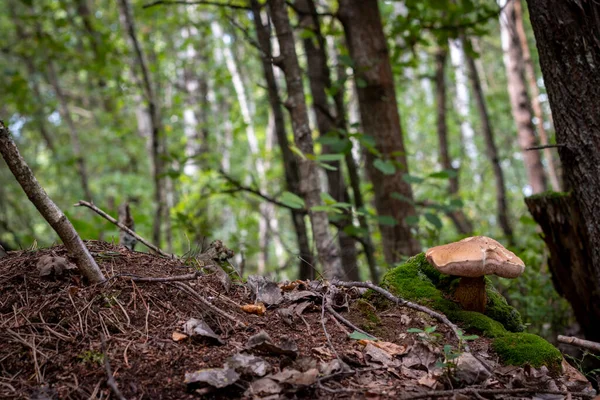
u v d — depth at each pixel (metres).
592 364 3.99
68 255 2.76
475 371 2.36
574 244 3.82
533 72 10.53
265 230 12.53
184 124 15.13
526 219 5.42
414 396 2.17
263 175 12.51
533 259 5.10
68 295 2.49
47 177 14.98
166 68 13.82
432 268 3.17
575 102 3.19
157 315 2.52
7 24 12.55
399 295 3.02
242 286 3.12
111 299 2.53
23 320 2.35
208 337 2.40
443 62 10.66
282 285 3.24
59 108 13.81
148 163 15.54
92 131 14.61
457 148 15.99
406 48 7.21
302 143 4.94
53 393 2.04
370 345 2.56
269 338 2.42
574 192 3.38
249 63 16.45
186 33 16.12
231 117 12.41
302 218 6.21
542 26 3.27
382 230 6.04
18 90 9.30
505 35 10.53
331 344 2.53
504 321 2.99
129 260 2.95
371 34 5.88
